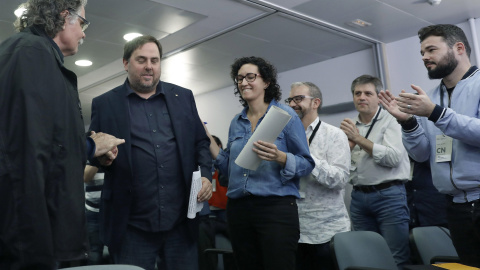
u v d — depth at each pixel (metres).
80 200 1.34
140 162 1.92
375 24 4.52
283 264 1.87
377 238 2.26
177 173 1.97
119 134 1.93
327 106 5.47
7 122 1.23
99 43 4.70
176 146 1.99
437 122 1.81
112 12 3.98
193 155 2.04
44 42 1.36
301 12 4.18
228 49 5.09
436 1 3.97
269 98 2.19
